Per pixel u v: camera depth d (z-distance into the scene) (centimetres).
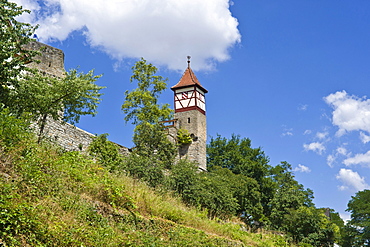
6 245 890
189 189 2303
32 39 1558
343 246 4450
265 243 2011
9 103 1584
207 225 1764
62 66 2905
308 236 3161
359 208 4569
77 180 1332
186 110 3897
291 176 4253
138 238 1245
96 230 1143
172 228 1455
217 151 4544
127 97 3497
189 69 4097
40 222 999
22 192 1091
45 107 1705
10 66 1505
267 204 3484
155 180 2138
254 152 4350
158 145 2794
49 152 1391
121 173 1769
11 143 1223
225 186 2725
